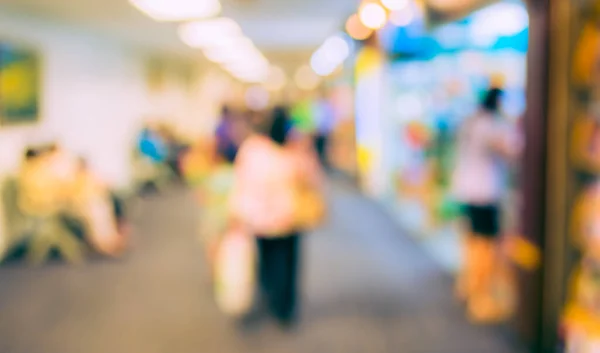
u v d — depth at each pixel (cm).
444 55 752
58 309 545
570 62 379
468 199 502
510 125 505
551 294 401
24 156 719
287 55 1541
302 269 664
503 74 596
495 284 502
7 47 697
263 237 469
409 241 793
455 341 457
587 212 376
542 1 389
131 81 1237
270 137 461
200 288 602
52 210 715
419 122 939
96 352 450
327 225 911
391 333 476
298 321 506
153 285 614
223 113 584
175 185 1369
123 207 823
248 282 495
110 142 1109
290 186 459
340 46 1204
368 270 657
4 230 721
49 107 840
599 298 366
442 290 582
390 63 970
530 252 412
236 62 1753
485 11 520
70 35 913
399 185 1057
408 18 728
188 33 999
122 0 657
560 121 386
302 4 724
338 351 445
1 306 554
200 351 449
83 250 757
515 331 448
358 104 1302
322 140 1694
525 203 417
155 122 1409
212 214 561
